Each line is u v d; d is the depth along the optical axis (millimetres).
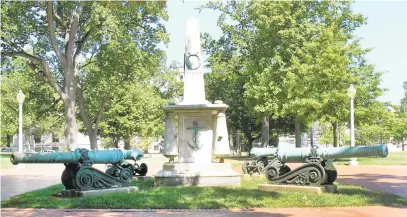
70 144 32031
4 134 72625
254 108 37969
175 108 17766
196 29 18766
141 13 32469
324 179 14328
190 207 11594
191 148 17953
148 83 53156
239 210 11266
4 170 30766
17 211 11398
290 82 34562
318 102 33469
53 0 31266
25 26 31344
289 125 54125
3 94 59500
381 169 26734
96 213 10977
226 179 17188
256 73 37812
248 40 40031
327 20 37938
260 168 21812
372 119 35125
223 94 51406
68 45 32219
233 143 70188
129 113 51969
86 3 31938
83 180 14039
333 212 10977
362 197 13047
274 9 36812
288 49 36688
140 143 65625
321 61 33875
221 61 42781
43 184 19562
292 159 15125
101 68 34938
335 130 35250
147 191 14664
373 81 35344
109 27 30047
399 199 12930
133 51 32969
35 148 84562
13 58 34875
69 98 32438
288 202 12156
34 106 43750
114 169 15383
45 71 32625
